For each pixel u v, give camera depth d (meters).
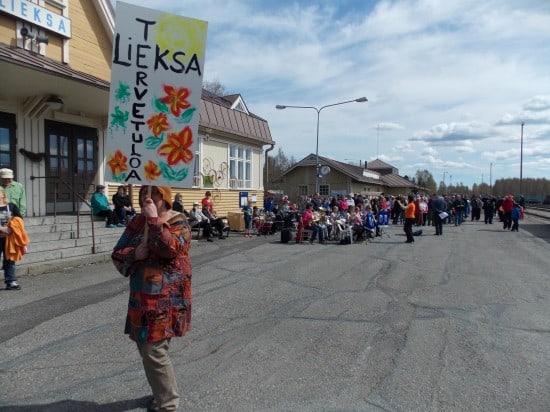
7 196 7.99
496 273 9.86
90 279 8.28
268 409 3.61
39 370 4.30
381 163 81.19
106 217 12.11
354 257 12.08
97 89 10.75
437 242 16.61
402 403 3.75
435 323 6.00
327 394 3.89
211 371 4.34
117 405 3.64
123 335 5.28
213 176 19.67
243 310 6.49
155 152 3.92
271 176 75.31
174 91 3.92
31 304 6.54
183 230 3.43
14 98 11.25
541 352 4.98
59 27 12.37
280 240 16.58
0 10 10.76
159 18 3.87
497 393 3.97
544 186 122.12
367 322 5.99
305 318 6.14
